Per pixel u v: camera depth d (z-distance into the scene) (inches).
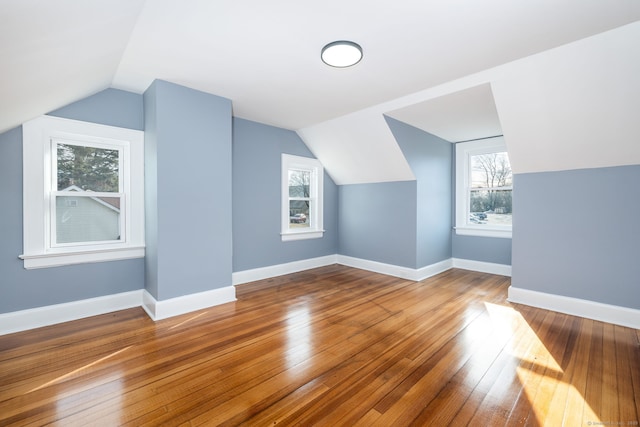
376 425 53.3
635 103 82.2
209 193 112.3
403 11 65.7
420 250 157.1
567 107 91.7
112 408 57.3
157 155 99.5
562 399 60.2
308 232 176.9
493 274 165.9
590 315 102.4
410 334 90.0
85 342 83.4
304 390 63.3
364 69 94.5
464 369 71.1
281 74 97.2
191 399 60.2
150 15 65.6
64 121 95.7
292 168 172.6
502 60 89.7
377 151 150.0
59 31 53.5
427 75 99.3
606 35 74.7
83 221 102.1
